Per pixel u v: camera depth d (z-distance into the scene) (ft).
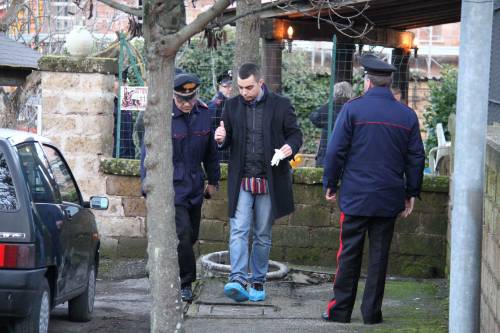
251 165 26.45
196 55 67.97
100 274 34.01
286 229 34.83
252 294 27.43
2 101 54.13
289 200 26.76
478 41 16.34
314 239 34.68
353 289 24.88
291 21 46.06
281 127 26.45
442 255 34.12
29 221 20.92
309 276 31.81
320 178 34.35
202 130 26.73
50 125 36.63
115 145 37.37
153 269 17.46
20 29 65.00
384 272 24.72
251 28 30.96
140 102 36.27
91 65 36.22
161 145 17.19
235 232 26.55
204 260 31.65
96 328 25.54
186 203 26.55
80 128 36.42
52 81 36.45
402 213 25.12
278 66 44.27
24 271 20.62
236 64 31.27
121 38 36.73
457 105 16.76
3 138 21.94
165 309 17.51
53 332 24.68
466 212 16.61
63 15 68.49
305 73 76.95
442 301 28.22
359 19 48.83
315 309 26.76
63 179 25.91
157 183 17.28
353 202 24.20
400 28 55.36
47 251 21.49
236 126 26.37
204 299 27.37
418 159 24.36
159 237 17.38
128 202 36.32
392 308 27.22
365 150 24.09
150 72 16.98
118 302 29.37
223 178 35.09
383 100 24.22
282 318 25.52
